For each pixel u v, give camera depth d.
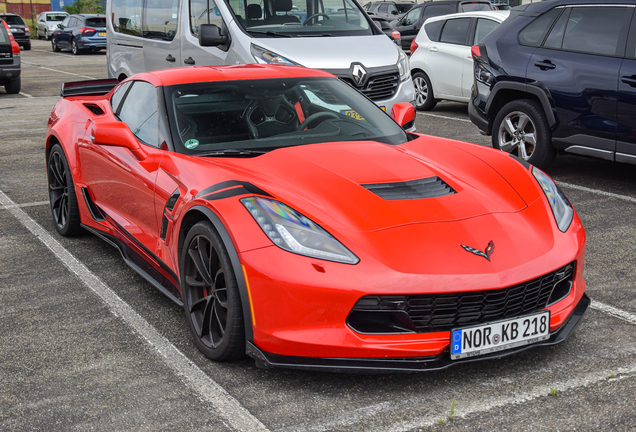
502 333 2.67
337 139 3.65
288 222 2.71
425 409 2.52
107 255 4.47
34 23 53.62
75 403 2.60
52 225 5.17
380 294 2.52
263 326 2.66
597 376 2.73
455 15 10.52
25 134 9.07
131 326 3.34
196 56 7.52
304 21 7.41
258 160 3.28
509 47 6.45
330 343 2.57
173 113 3.67
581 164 6.86
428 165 3.30
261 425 2.43
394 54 7.25
